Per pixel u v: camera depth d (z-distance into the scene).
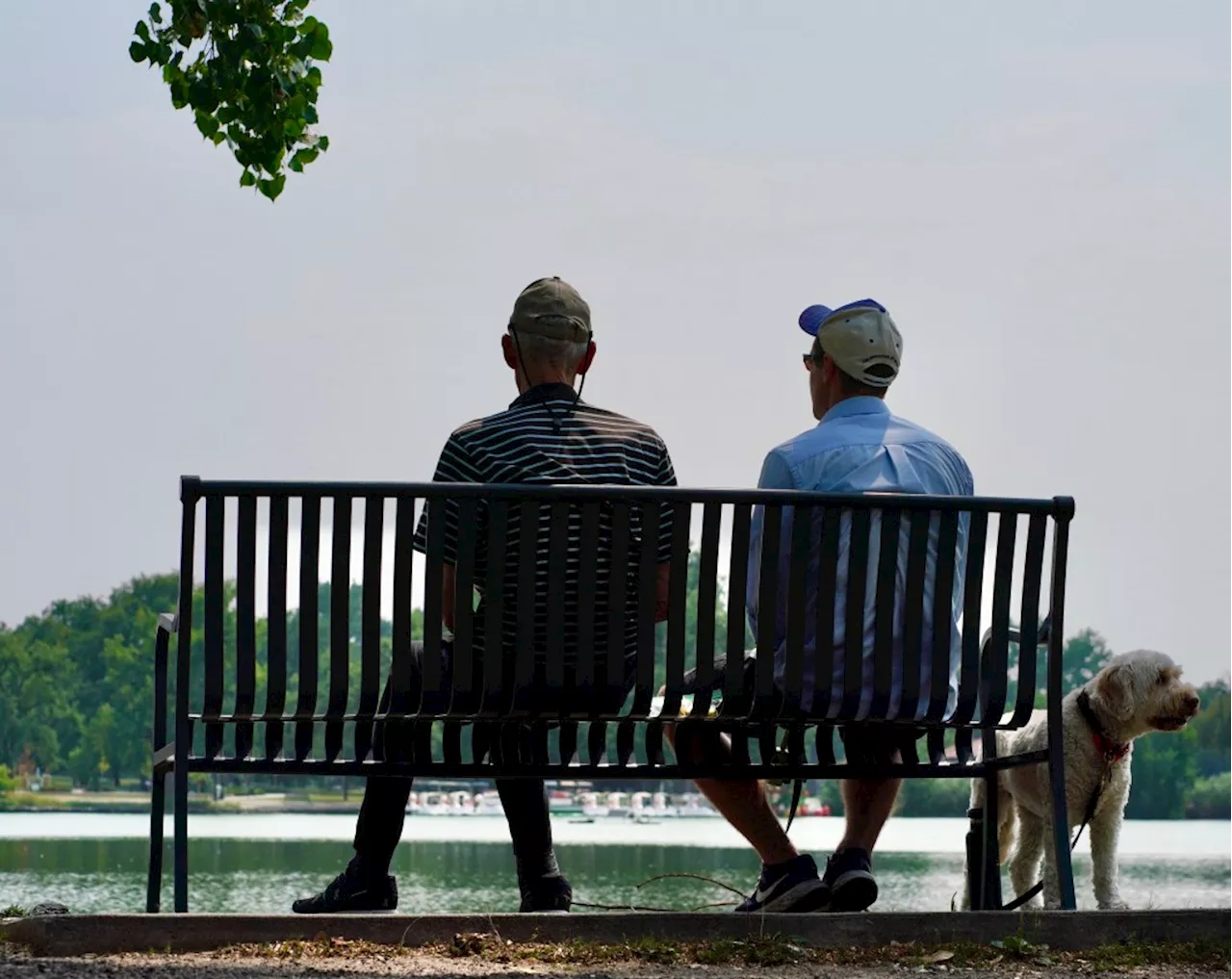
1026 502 18.06
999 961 15.61
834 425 19.19
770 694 17.83
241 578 17.17
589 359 19.06
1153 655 25.58
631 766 18.00
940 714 18.09
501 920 16.11
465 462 18.09
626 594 17.52
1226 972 15.23
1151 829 92.44
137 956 15.32
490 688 17.30
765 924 16.17
